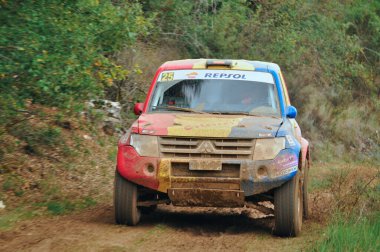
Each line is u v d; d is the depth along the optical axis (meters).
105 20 25.91
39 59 22.55
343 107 55.72
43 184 27.09
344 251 17.52
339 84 57.22
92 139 35.03
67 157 31.67
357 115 55.66
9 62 23.34
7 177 27.14
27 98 26.05
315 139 49.31
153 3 47.34
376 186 27.86
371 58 65.06
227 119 21.70
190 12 50.19
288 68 51.69
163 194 22.47
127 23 26.58
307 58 55.06
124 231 21.05
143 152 20.89
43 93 25.89
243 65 24.20
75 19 24.70
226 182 20.42
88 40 24.92
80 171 30.66
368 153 52.03
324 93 55.25
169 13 47.78
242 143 20.59
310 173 39.31
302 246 19.36
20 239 19.66
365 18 66.81
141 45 44.84
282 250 19.00
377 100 60.28
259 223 23.42
